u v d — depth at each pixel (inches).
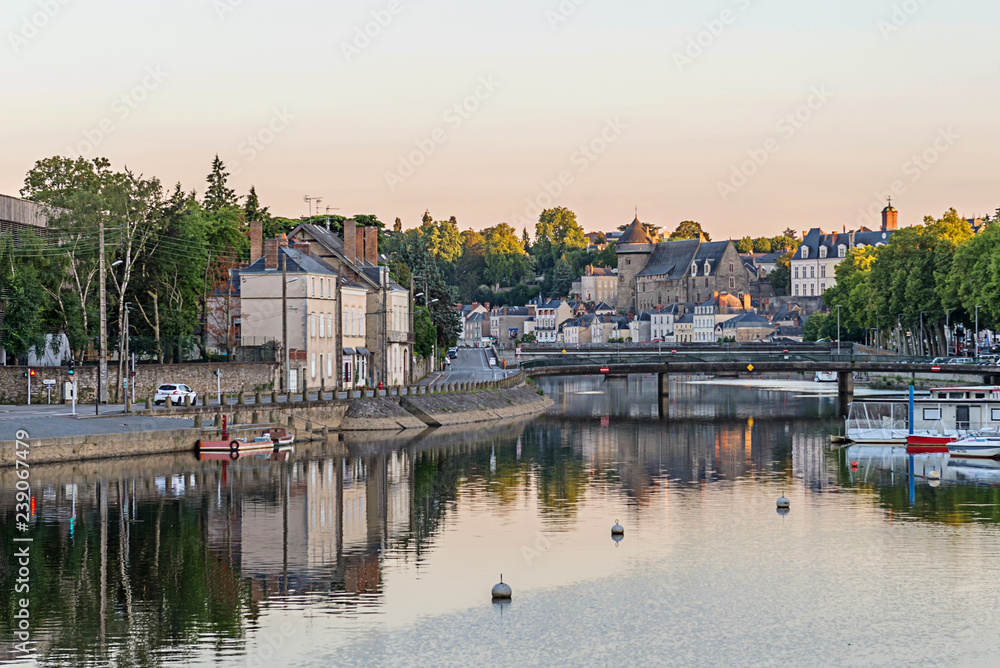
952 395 4325.8
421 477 3302.2
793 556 2324.1
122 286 4522.6
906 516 2736.2
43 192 5064.0
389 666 1692.9
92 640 1781.5
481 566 2235.5
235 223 5718.5
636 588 2085.4
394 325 6205.7
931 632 1851.6
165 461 3462.1
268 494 2955.2
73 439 3329.2
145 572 2162.9
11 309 4266.7
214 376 4530.0
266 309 4948.3
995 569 2218.3
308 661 1706.4
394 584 2097.7
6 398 4173.2
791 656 1749.5
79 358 4623.5
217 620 1881.2
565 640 1808.6
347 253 6028.5
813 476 3400.6
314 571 2182.6
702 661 1731.1
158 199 4921.3
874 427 4503.0
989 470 3540.8
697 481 3289.9
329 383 5191.9
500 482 3233.3
